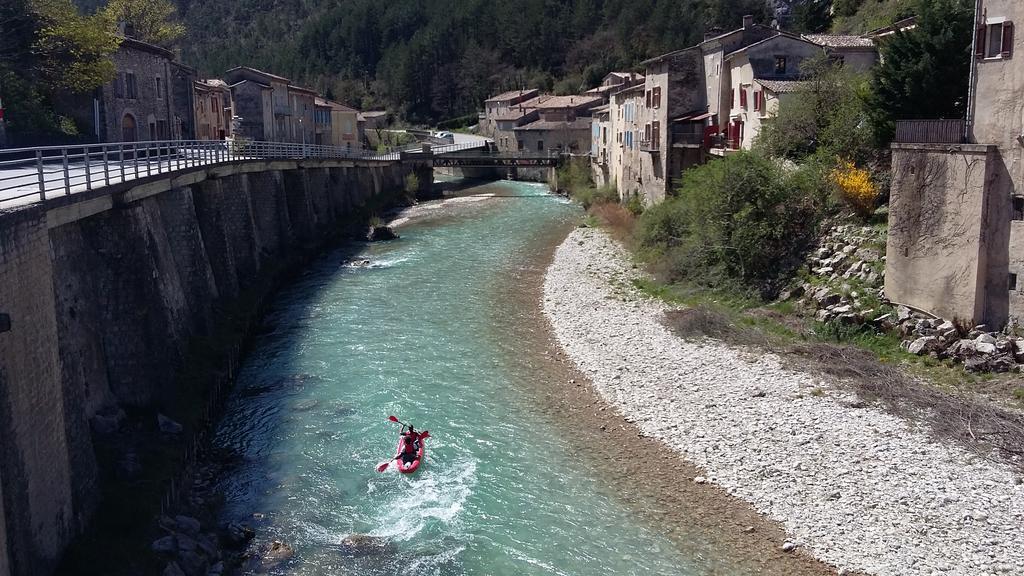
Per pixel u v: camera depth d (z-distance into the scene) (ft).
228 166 121.90
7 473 44.55
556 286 136.05
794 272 110.73
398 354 102.73
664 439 76.07
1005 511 59.72
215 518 63.57
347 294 134.31
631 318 113.19
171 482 62.64
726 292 116.16
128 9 240.94
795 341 95.91
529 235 188.55
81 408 58.34
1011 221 82.17
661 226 142.72
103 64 136.05
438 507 65.72
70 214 62.85
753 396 82.12
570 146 345.51
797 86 133.59
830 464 68.08
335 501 66.64
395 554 59.11
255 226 142.51
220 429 80.23
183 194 95.96
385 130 418.51
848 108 118.11
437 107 488.44
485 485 69.15
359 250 175.01
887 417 74.49
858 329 94.84
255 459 74.02
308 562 57.98
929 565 54.90
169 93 177.06
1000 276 83.71
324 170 196.75
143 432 70.13
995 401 76.13
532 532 61.98
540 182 318.45
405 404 86.43
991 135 83.76
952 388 79.87
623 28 445.37
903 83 106.52
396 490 68.39
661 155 174.50
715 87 166.61
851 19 234.79
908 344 88.84
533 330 112.37
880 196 108.58
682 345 99.19
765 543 59.21
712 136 166.50
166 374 77.41
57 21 136.26
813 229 113.29
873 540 58.03
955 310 87.25
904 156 92.07
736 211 118.32
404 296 132.46
